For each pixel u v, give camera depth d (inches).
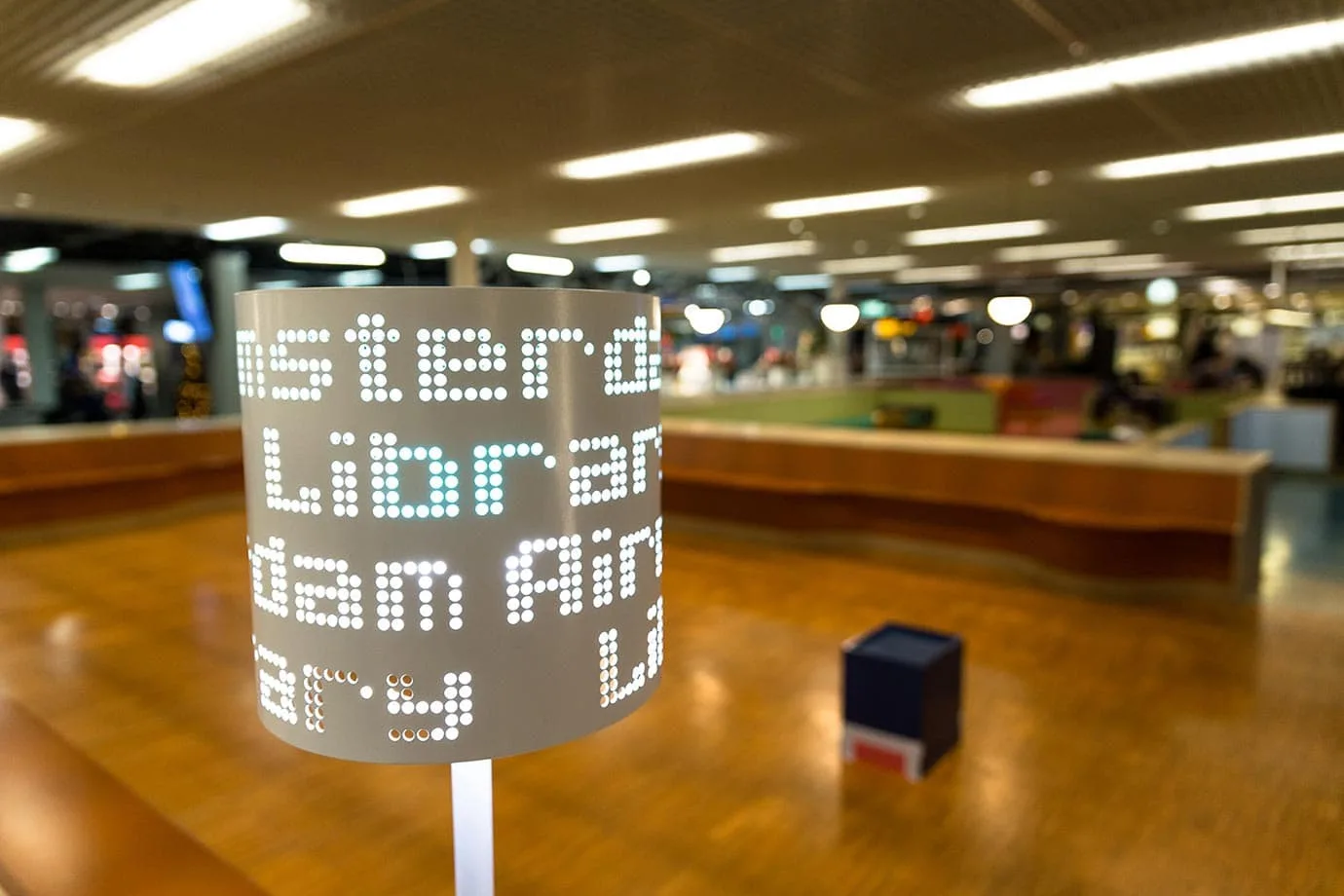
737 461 300.0
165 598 227.1
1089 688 170.4
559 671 56.0
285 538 55.1
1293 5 134.5
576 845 118.8
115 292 671.8
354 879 111.9
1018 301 394.6
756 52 155.7
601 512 57.2
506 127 209.2
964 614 216.2
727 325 868.0
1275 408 453.7
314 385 52.3
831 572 255.4
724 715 158.4
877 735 138.9
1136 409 515.2
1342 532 308.2
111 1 135.0
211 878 85.9
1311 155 235.3
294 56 159.2
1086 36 147.9
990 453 251.8
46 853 89.0
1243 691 168.2
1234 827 122.8
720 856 116.5
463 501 52.1
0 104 189.6
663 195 302.5
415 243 468.8
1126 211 335.3
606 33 147.1
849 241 446.3
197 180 276.7
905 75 169.0
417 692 53.4
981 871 113.3
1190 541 225.1
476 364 51.3
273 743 148.0
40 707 161.8
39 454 288.4
